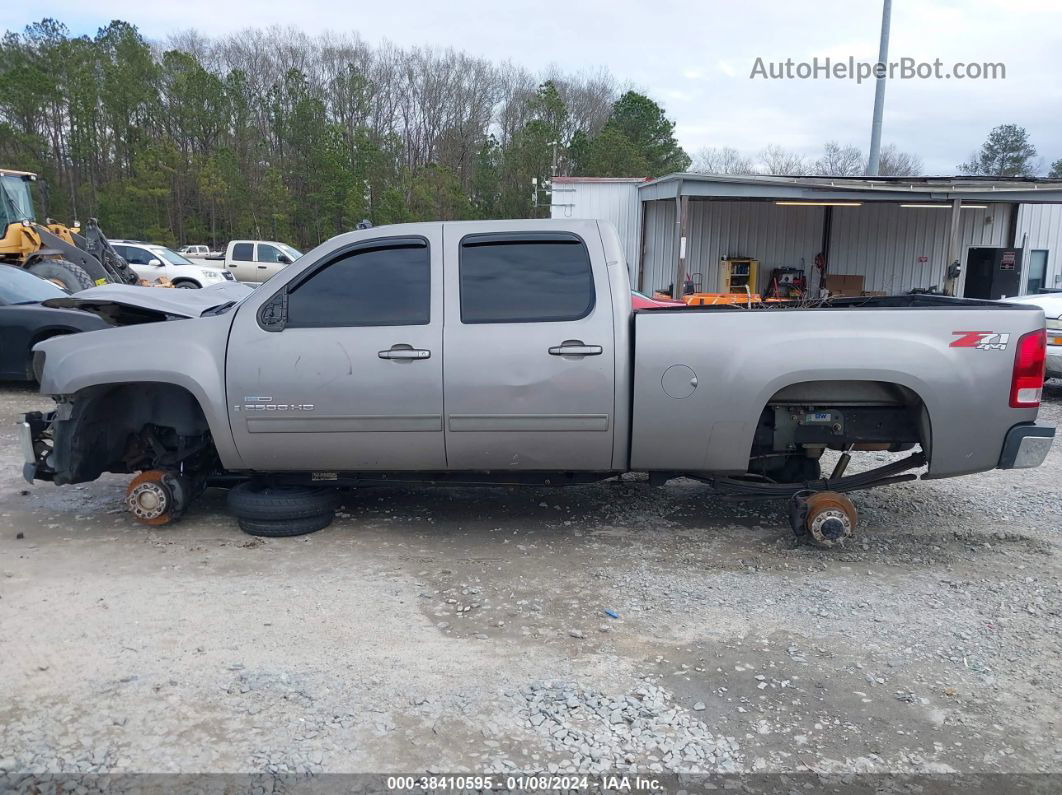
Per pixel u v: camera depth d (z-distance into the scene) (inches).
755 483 198.4
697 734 120.0
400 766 112.0
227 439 190.2
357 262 189.3
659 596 168.6
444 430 185.3
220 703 126.0
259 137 1989.4
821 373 178.5
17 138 1626.5
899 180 708.7
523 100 2741.1
